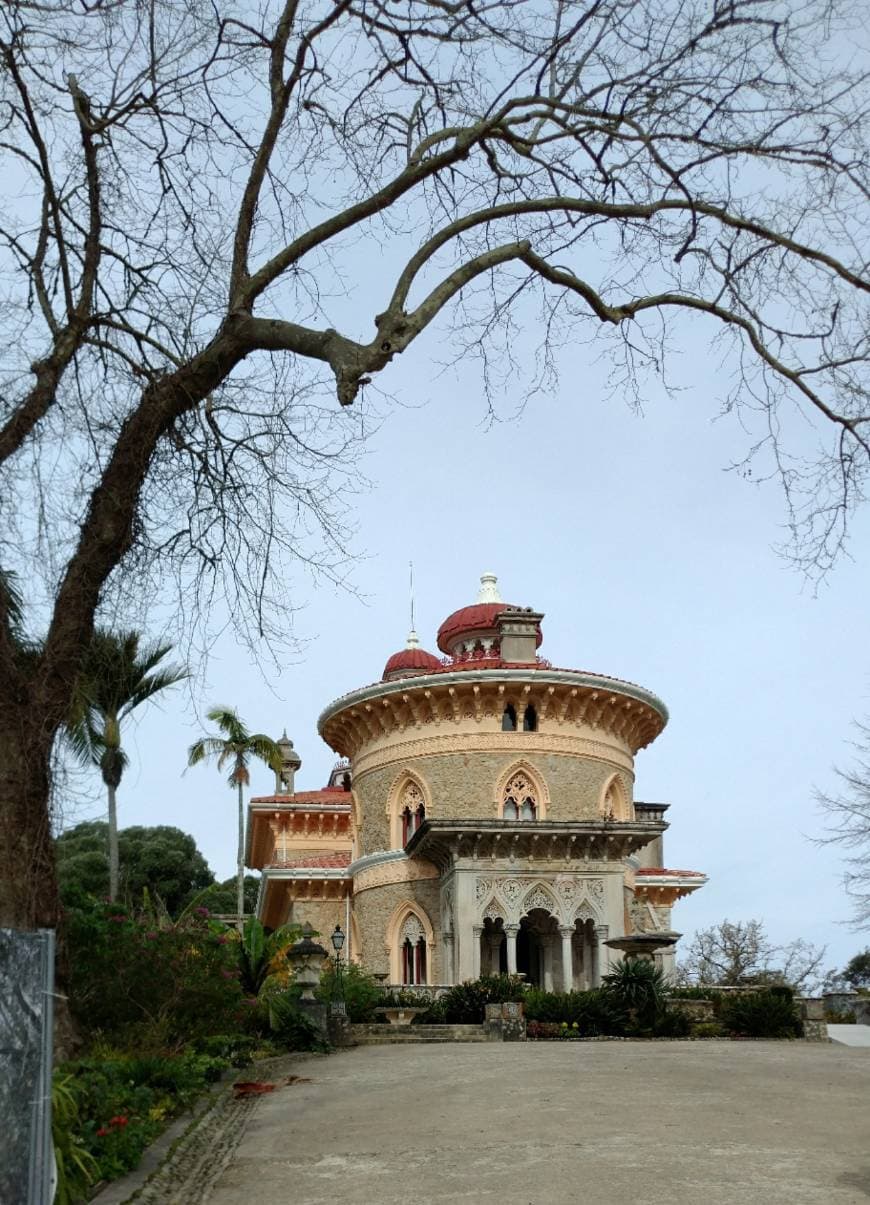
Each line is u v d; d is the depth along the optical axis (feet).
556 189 45.91
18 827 34.94
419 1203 31.37
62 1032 39.34
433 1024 101.91
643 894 170.50
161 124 45.37
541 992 104.83
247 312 42.14
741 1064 65.46
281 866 162.30
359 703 145.28
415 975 137.18
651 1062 66.33
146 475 43.06
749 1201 30.30
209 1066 58.39
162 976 61.52
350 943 155.84
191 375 42.27
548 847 131.03
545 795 137.80
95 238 43.47
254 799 188.34
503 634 150.10
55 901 36.94
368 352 38.99
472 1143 40.11
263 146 42.63
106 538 40.73
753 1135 40.42
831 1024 114.42
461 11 41.42
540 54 40.93
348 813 188.65
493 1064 66.49
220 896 262.47
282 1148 41.11
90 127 43.24
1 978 20.81
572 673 139.23
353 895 150.20
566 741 140.67
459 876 128.77
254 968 89.66
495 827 128.57
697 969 192.44
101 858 227.61
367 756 148.36
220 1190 34.35
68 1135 28.84
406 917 139.44
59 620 39.52
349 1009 104.58
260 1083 59.36
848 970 234.17
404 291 40.04
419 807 141.38
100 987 58.03
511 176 45.50
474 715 140.36
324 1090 57.67
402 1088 56.54
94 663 42.75
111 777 120.98
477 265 41.63
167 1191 33.37
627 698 143.54
